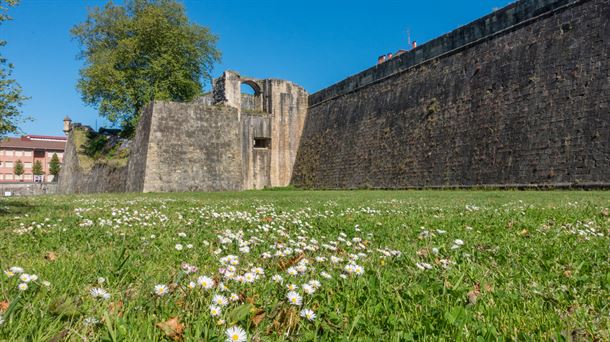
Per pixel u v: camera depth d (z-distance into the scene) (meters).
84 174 41.38
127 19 40.59
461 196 16.80
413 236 6.27
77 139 45.53
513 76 21.64
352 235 6.46
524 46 21.47
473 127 23.34
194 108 34.09
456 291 3.19
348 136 34.53
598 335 2.47
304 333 2.48
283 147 40.53
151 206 12.38
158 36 39.78
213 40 44.28
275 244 5.04
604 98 17.44
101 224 7.14
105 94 41.00
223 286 3.04
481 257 4.61
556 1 20.28
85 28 41.81
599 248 4.89
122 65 40.78
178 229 6.92
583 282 3.55
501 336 2.42
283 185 40.25
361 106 34.03
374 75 33.28
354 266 3.67
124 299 2.89
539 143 19.61
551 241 5.46
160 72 40.44
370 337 2.47
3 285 3.05
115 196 21.97
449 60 26.20
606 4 18.22
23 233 6.25
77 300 2.83
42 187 60.44
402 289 3.31
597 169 17.06
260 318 2.63
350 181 33.09
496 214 8.73
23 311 2.52
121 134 42.22
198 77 45.03
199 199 17.53
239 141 37.19
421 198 16.20
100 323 2.46
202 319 2.56
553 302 3.05
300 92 41.88
